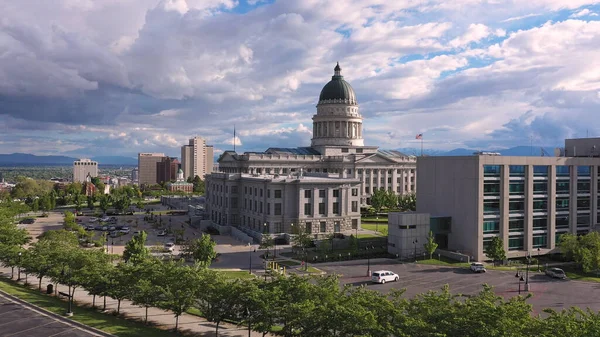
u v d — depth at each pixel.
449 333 36.22
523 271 92.38
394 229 106.81
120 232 139.25
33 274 73.56
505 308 37.12
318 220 128.75
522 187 107.25
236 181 145.38
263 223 128.00
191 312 61.81
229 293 46.66
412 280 84.00
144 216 187.50
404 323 37.06
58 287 74.25
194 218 163.25
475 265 91.12
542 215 108.81
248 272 88.62
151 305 53.56
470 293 74.94
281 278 46.75
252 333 52.66
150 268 54.66
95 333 49.19
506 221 104.88
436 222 108.62
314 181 128.00
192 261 97.75
